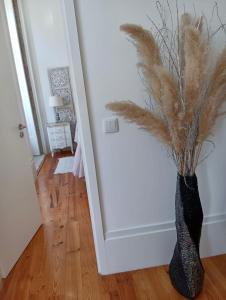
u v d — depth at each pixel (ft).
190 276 5.29
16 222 7.14
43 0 16.25
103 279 6.14
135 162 5.66
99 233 5.95
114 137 5.46
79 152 11.99
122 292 5.72
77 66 4.93
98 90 5.17
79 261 6.83
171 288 5.71
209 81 4.79
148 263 6.34
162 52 5.09
